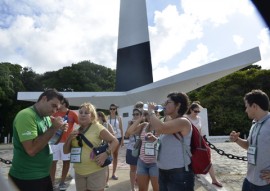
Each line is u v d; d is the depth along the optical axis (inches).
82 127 150.3
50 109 123.6
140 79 944.3
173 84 874.8
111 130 256.4
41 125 124.3
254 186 120.0
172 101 134.4
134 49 959.0
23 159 119.3
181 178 126.7
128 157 227.0
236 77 1321.4
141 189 190.5
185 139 129.2
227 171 318.0
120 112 948.6
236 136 140.1
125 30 971.3
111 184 263.9
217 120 1246.9
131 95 928.3
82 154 144.6
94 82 1770.4
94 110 150.3
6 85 1423.5
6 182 37.1
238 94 1305.4
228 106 1284.4
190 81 861.8
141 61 950.4
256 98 122.3
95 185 143.8
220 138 917.2
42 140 114.3
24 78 1742.1
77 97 922.7
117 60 975.6
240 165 358.3
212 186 241.8
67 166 244.1
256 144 120.0
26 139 114.9
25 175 119.0
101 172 145.3
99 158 141.2
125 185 259.4
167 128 126.1
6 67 1487.5
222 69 810.2
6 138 1362.0
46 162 125.3
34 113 121.4
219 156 456.8
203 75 833.5
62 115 237.9
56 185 256.1
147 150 183.5
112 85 1835.6
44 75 1797.5
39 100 125.0
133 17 967.6
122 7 979.9
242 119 1219.2
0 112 1494.8
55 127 115.3
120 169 350.0
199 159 128.8
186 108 135.6
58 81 1701.5
